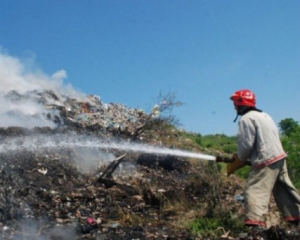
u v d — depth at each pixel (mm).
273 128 6113
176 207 7266
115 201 7605
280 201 6223
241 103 6273
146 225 6637
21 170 8125
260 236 5746
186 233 6320
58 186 7973
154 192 7836
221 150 15273
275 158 5977
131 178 9078
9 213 6422
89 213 6973
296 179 9930
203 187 7895
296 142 10734
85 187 8156
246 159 6113
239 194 8461
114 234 6223
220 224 6445
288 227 6055
